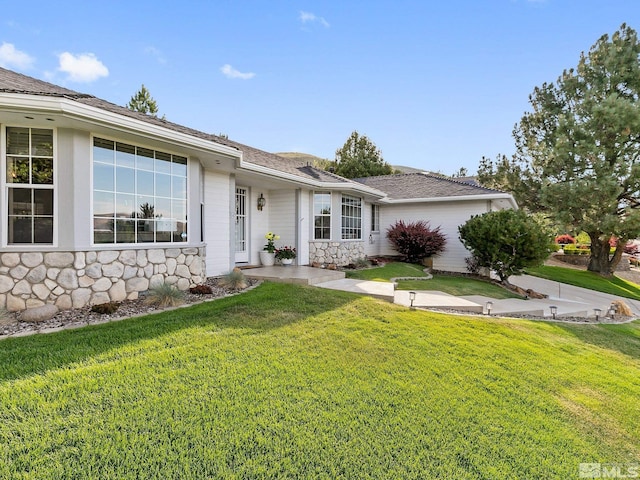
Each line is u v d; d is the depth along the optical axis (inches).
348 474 90.0
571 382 159.9
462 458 100.0
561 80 714.8
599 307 388.2
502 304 324.5
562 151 631.2
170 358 145.3
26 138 204.8
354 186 475.5
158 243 255.8
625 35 621.0
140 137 229.3
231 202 368.5
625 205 658.2
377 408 121.4
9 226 203.5
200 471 86.7
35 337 163.9
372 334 195.3
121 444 93.5
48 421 100.5
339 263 493.7
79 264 213.0
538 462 102.0
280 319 207.6
